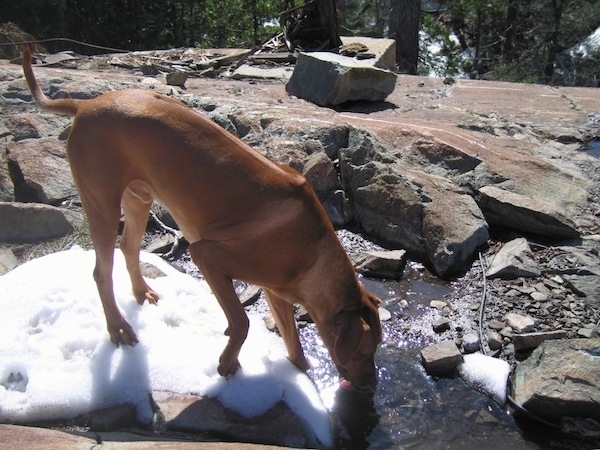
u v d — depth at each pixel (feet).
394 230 8.63
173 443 4.72
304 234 5.17
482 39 39.37
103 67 14.96
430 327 7.09
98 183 5.37
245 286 7.51
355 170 9.14
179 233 8.46
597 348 6.12
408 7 27.50
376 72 12.49
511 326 7.07
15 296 6.15
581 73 34.96
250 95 12.46
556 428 5.77
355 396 6.02
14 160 9.25
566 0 35.65
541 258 8.28
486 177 9.41
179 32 36.09
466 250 8.26
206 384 5.48
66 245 7.93
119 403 5.33
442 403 6.03
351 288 5.34
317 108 11.68
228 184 5.16
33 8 28.84
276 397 5.50
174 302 6.46
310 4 17.33
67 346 5.70
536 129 11.85
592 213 9.27
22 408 5.19
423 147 9.91
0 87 11.31
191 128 5.25
